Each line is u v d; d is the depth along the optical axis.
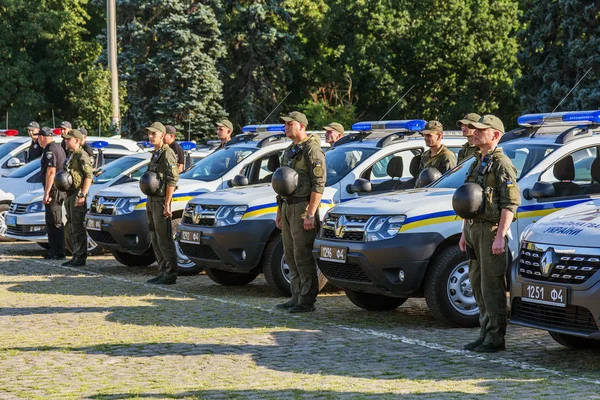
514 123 46.88
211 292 12.79
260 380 7.53
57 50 48.69
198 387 7.31
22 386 7.45
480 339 8.75
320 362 8.22
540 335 9.44
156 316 10.73
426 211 9.84
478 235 8.50
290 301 11.35
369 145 13.30
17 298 12.23
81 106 45.78
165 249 13.53
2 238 20.38
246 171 14.65
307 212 10.84
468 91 46.50
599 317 7.39
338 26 47.88
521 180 10.08
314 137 10.96
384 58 46.34
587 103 32.72
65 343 9.18
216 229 12.09
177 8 40.94
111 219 14.67
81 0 51.16
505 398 6.87
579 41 33.34
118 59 41.78
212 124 41.50
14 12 48.12
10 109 48.31
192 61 40.78
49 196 16.70
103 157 19.92
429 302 9.80
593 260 7.48
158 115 41.34
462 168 10.90
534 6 36.44
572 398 6.86
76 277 14.38
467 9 45.53
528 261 8.04
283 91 45.91
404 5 46.81
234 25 43.75
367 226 9.96
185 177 14.95
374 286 9.95
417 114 47.78
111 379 7.66
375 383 7.39
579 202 10.17
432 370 7.87
